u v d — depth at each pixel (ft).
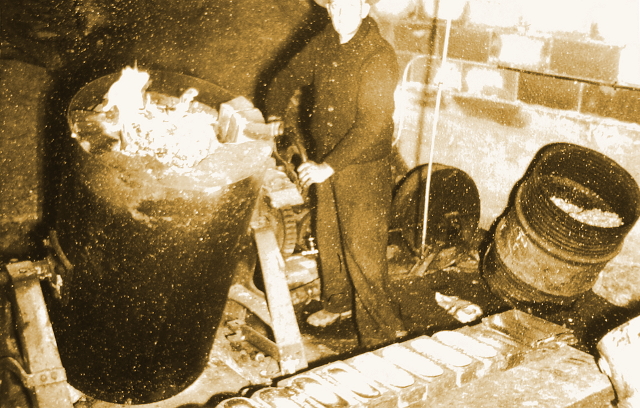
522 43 14.26
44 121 11.98
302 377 9.07
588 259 11.82
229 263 8.14
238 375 9.89
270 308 9.95
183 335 8.18
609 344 9.09
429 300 13.16
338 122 10.14
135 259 7.30
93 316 7.88
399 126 17.43
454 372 9.20
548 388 9.43
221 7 13.96
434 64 16.42
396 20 17.02
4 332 8.50
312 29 14.97
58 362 8.20
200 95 9.37
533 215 12.10
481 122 15.57
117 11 12.49
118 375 8.39
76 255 7.60
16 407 8.38
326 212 11.12
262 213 10.09
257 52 14.76
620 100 12.67
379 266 10.69
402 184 14.34
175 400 9.20
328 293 11.95
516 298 12.92
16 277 8.22
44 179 12.07
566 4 13.16
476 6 15.03
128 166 6.91
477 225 14.76
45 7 11.59
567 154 13.16
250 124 8.62
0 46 11.43
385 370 9.27
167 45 13.58
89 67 12.46
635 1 11.93
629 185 12.35
